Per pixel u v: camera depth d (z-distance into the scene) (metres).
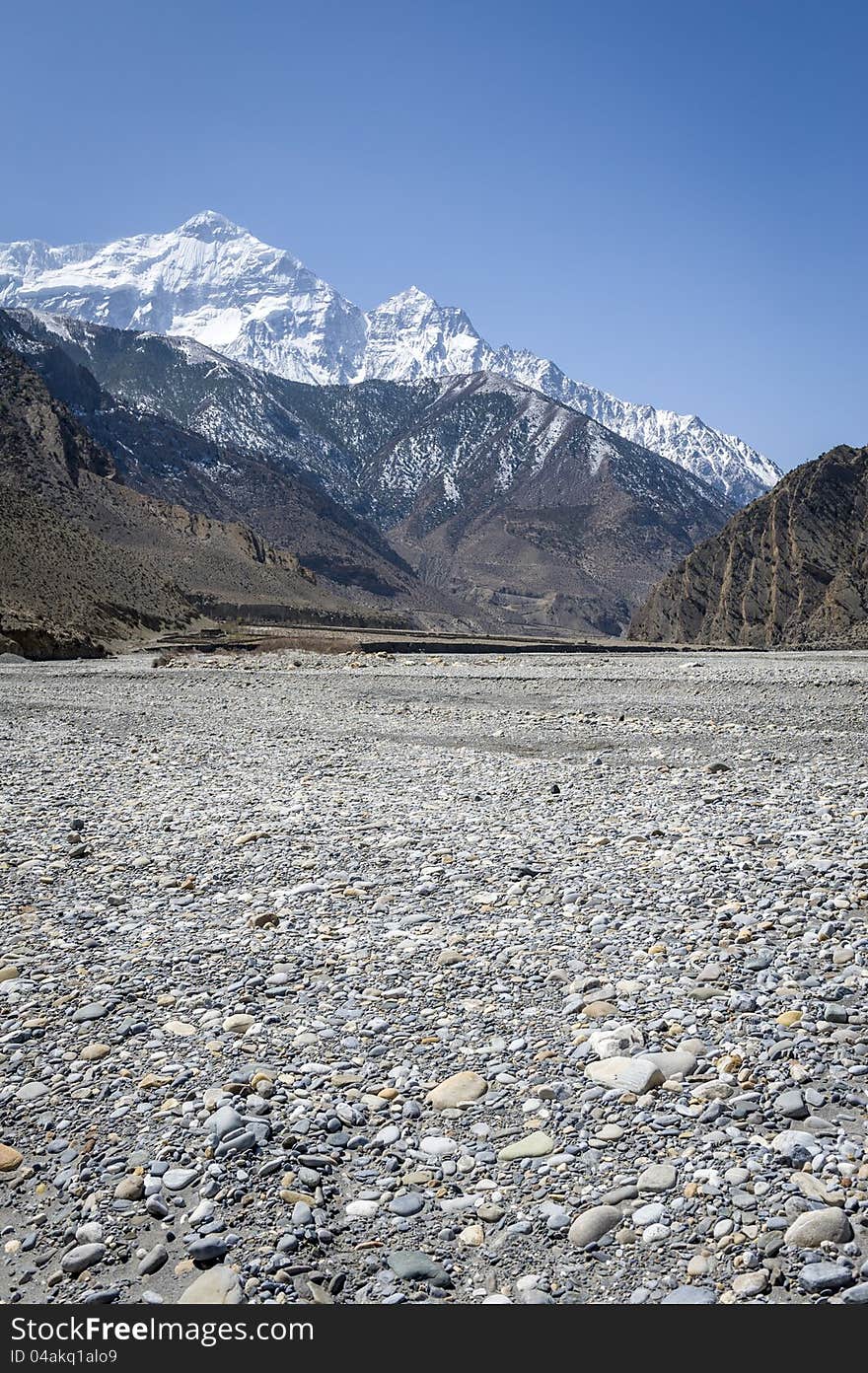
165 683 46.03
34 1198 6.58
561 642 116.50
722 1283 5.46
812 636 159.88
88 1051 8.34
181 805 18.02
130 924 11.49
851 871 11.93
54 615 86.06
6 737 27.89
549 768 21.23
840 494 177.62
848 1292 5.30
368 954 10.32
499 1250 5.86
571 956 9.98
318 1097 7.54
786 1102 6.95
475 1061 8.00
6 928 11.50
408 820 16.19
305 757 23.88
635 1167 6.46
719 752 22.77
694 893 11.54
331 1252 5.94
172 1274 5.82
